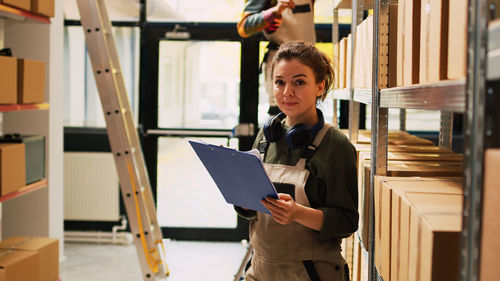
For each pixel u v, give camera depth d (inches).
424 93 40.1
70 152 179.5
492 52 26.6
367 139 97.1
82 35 178.5
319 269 58.2
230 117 180.1
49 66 138.7
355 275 86.8
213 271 153.7
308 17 119.2
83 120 180.9
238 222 183.9
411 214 40.1
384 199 50.8
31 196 141.6
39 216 141.7
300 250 58.0
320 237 56.0
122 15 177.2
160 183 183.6
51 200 142.6
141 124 180.5
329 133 57.8
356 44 90.3
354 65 93.0
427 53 42.8
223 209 184.4
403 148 77.8
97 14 115.6
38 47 138.2
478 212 28.3
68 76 179.9
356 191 58.1
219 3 176.4
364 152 80.3
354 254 89.6
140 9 176.9
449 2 37.1
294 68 57.0
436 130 173.2
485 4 27.4
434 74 40.1
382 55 59.0
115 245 178.1
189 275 149.9
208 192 184.1
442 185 50.1
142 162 129.5
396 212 45.9
